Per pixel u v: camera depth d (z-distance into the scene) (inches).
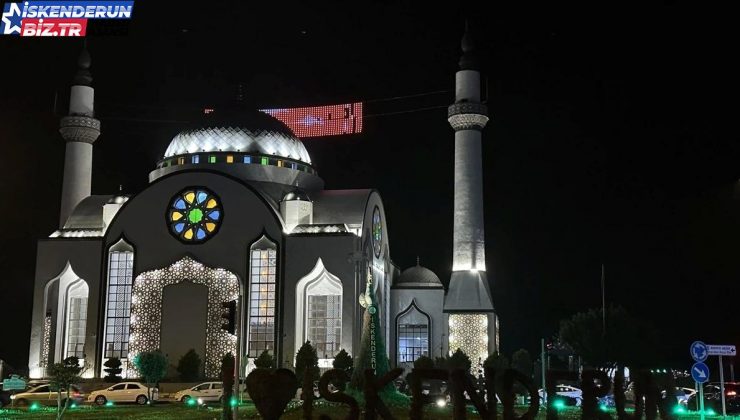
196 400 2171.5
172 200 2817.4
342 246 2699.3
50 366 1668.3
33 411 1793.8
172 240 2783.0
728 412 1929.1
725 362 3302.2
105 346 2748.5
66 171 3189.0
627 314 2618.1
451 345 3134.8
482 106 3228.3
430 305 3270.2
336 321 2716.5
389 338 3255.4
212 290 2723.9
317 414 1347.2
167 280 2751.0
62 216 3149.6
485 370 872.9
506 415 860.6
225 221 2773.1
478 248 3208.7
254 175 3026.6
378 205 3198.8
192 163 3061.0
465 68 3277.6
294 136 3265.3
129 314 2775.6
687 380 2778.1
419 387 839.1
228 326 1164.5
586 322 2625.5
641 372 959.6
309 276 2711.6
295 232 2783.0
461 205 3230.8
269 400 715.4
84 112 3240.7
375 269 3053.6
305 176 3125.0
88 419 1537.9
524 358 2994.6
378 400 824.3
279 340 2640.3
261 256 2751.0
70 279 2881.4
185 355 2588.6
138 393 2215.8
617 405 916.0
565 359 3683.6
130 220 2822.3
